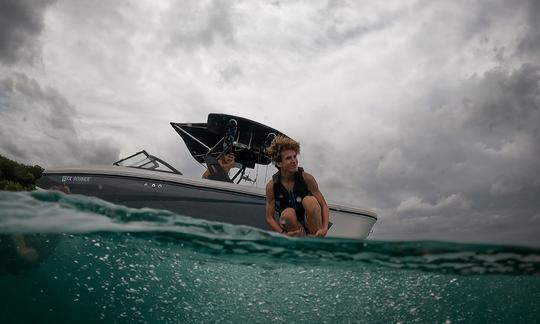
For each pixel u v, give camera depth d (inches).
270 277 99.3
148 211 90.5
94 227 90.2
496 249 88.9
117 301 98.2
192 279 98.7
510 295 107.3
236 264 99.4
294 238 89.3
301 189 111.1
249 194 156.3
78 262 96.3
